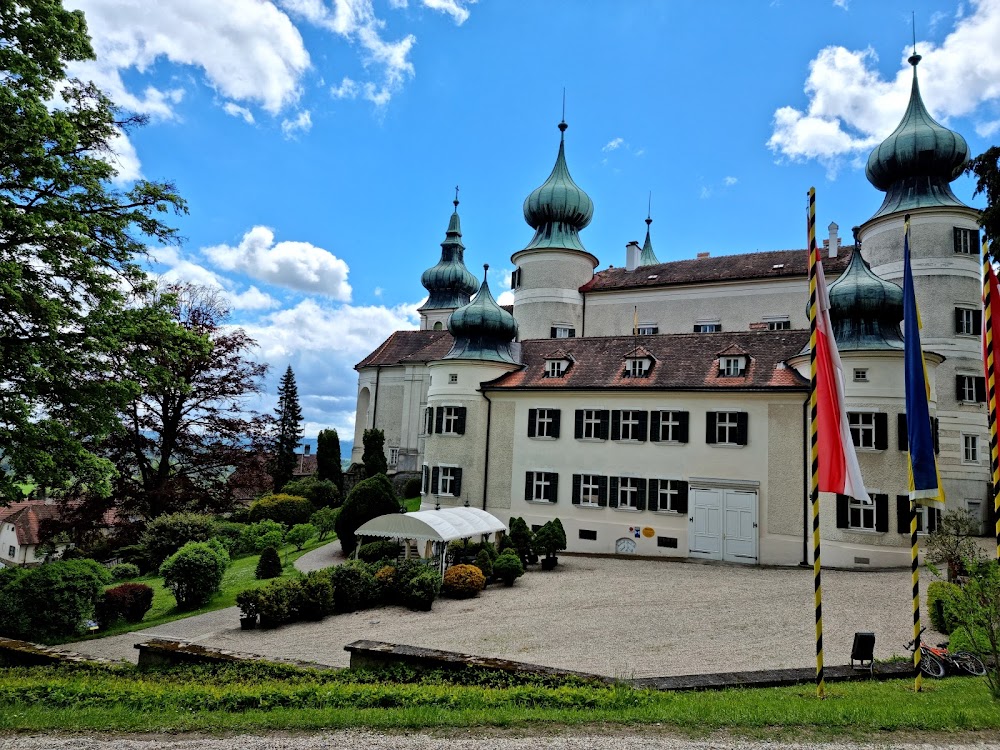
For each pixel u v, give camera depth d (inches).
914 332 446.0
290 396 2994.6
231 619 831.1
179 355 902.4
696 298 1729.8
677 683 461.4
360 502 1252.5
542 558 1157.1
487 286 1502.2
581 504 1278.3
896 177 1445.6
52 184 732.7
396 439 2198.6
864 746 318.3
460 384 1434.5
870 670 490.9
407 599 844.6
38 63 716.7
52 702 410.6
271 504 1748.3
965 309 1344.7
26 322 725.9
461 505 1395.2
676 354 1311.5
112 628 801.6
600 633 683.4
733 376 1206.9
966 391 1327.5
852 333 1084.5
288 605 789.9
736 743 321.7
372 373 2284.7
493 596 886.4
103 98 806.5
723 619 724.7
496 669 455.8
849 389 1059.3
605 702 392.5
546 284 1876.2
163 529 1295.5
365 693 408.8
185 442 1439.5
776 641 636.7
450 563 1042.1
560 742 322.3
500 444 1389.0
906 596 815.1
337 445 2085.4
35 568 770.8
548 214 1908.2
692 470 1190.3
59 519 1333.7
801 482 1106.1
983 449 1321.4
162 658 522.6
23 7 709.9
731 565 1106.1
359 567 883.4
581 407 1310.3
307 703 396.2
